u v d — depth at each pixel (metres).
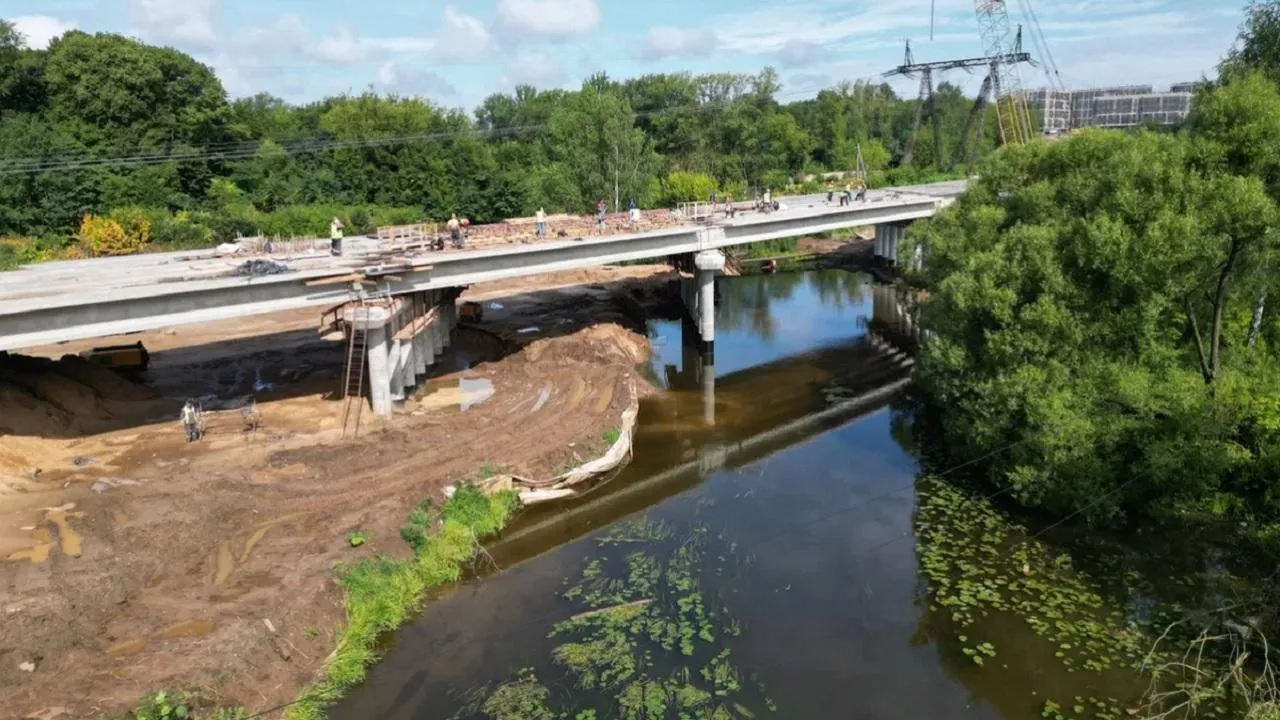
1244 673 24.09
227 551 29.75
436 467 37.16
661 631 26.88
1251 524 30.64
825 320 75.69
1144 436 32.81
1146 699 23.55
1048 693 23.92
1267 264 33.34
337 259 51.09
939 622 27.48
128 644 23.98
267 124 131.50
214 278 43.66
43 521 30.94
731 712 22.86
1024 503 34.78
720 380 57.69
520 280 84.44
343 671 24.34
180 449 39.72
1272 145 32.09
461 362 57.47
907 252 51.06
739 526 34.97
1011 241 37.44
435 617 27.95
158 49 91.94
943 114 178.75
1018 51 121.19
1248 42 46.16
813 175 148.75
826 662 25.33
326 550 29.67
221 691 22.28
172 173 89.88
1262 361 35.09
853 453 43.47
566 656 25.36
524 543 33.69
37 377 43.47
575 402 46.72
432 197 107.50
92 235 72.75
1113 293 34.94
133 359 52.91
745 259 104.81
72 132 85.00
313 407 46.50
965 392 39.44
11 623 23.77
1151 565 30.52
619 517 36.16
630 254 59.66
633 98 163.25
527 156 133.38
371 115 126.00
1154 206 32.97
